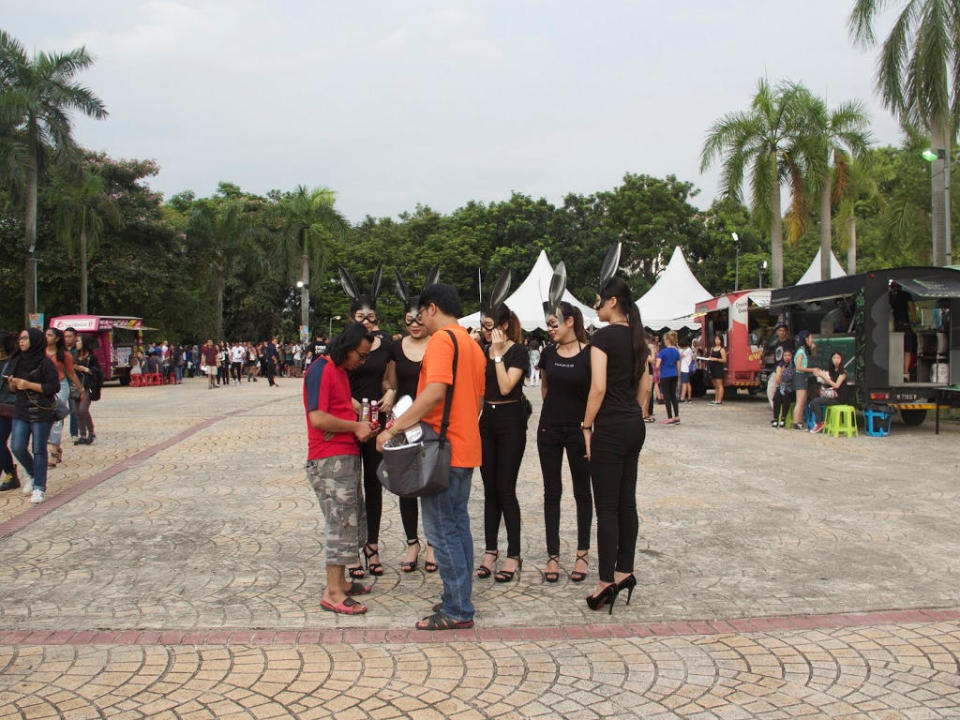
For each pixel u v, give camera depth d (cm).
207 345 2872
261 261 4409
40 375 733
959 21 1730
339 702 338
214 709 331
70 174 2872
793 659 384
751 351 1962
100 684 354
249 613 446
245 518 676
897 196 3102
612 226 4559
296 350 4000
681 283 2917
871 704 337
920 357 1348
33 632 417
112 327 2966
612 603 443
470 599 429
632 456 452
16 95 2647
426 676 364
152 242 3781
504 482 512
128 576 515
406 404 423
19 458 742
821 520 669
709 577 514
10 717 322
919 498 757
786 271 4356
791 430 1328
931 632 420
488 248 4741
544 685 355
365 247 4975
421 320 436
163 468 930
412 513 528
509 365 509
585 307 2823
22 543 596
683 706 336
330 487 448
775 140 2566
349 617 441
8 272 3350
